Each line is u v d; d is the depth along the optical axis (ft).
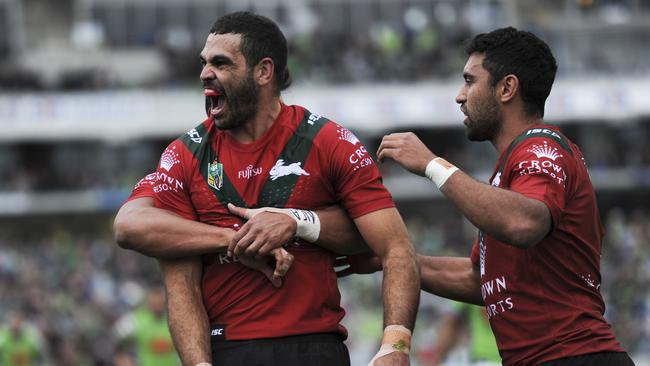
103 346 166.09
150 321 109.19
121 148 322.14
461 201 40.52
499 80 43.52
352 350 163.32
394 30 336.70
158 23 349.41
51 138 312.09
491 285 43.60
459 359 93.66
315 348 42.19
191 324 42.34
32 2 351.05
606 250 248.93
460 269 47.80
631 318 190.08
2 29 345.92
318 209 42.96
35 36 351.67
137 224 42.63
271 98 43.14
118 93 313.73
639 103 313.53
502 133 43.93
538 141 42.22
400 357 40.96
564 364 41.88
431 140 318.86
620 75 316.40
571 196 42.22
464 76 44.50
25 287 209.05
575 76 316.40
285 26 348.18
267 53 42.65
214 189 42.86
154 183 44.70
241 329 42.27
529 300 42.55
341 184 42.83
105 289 217.77
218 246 42.06
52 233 314.76
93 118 312.50
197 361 41.73
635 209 322.34
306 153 42.65
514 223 39.91
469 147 316.81
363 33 345.92
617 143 325.83
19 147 321.32
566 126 326.03
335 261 45.85
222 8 351.05
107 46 347.56
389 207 42.86
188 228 42.42
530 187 41.01
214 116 42.55
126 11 349.82
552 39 331.98
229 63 42.14
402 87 309.42
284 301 42.27
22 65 335.47
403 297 41.93
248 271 42.42
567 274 42.47
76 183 312.09
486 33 44.42
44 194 310.86
